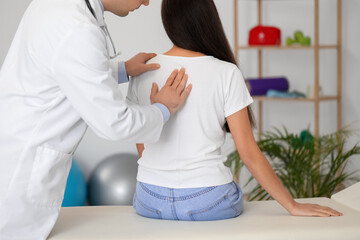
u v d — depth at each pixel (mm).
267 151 3080
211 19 1830
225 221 1837
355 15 4633
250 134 1823
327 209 1924
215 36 1843
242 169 4711
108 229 1769
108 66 1593
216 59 1831
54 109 1612
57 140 1633
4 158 1604
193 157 1792
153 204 1858
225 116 1821
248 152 1812
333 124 4770
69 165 1717
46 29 1554
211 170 1799
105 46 1599
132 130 1577
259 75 4750
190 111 1785
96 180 3947
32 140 1600
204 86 1781
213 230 1723
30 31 1600
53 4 1610
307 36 4750
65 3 1599
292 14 4805
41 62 1566
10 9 4234
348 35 4668
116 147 4480
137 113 1595
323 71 4797
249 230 1719
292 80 4848
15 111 1613
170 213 1839
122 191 3859
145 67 1845
